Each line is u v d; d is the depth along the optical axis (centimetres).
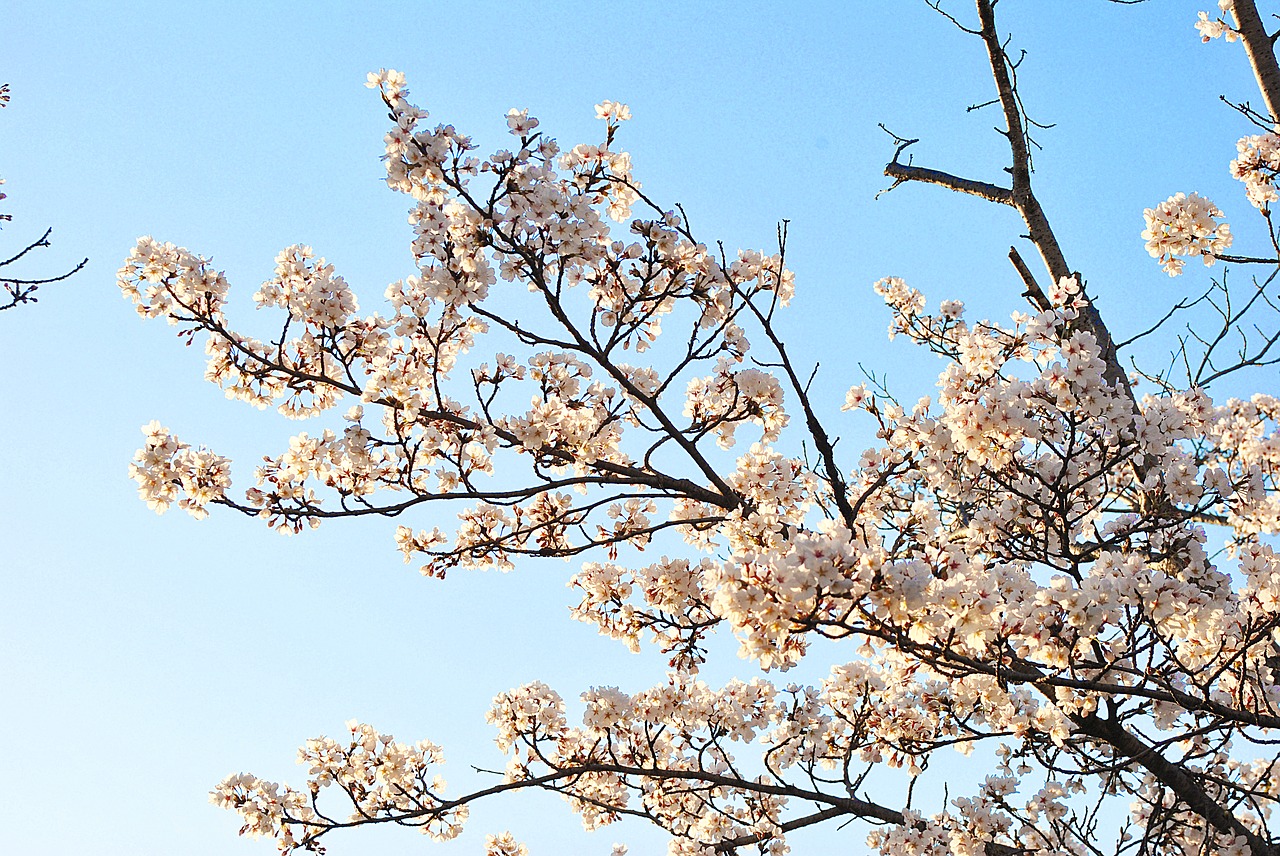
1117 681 519
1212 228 579
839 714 735
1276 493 543
